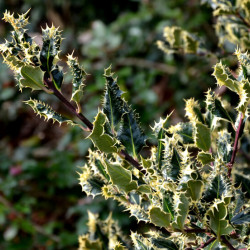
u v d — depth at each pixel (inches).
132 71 133.7
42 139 146.6
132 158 33.3
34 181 126.3
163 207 31.9
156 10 136.1
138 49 136.6
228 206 32.4
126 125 33.3
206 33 93.6
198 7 125.6
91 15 168.2
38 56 32.1
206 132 35.5
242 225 33.9
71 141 131.6
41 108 32.5
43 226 121.3
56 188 126.4
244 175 36.3
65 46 146.2
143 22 137.9
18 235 121.5
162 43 49.0
